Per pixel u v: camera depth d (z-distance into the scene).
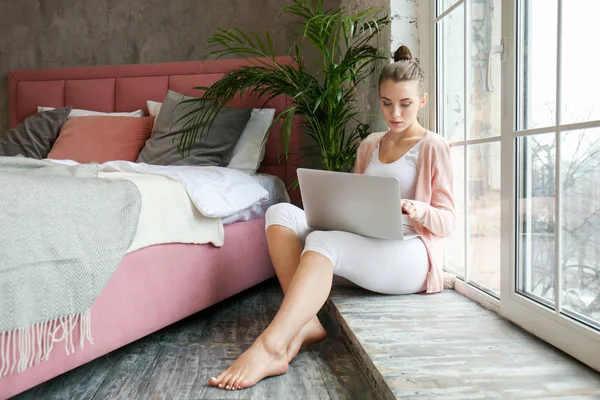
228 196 2.26
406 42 2.49
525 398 1.16
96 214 1.52
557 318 1.44
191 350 1.88
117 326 1.66
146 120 3.22
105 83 3.57
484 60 1.89
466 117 2.05
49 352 1.38
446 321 1.72
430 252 1.93
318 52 3.48
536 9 1.54
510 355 1.42
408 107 1.90
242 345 1.94
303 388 1.52
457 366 1.35
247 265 2.51
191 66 3.46
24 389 1.34
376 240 1.85
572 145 1.37
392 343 1.52
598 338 1.26
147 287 1.80
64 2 3.78
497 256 1.85
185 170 2.33
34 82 3.71
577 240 1.37
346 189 1.76
